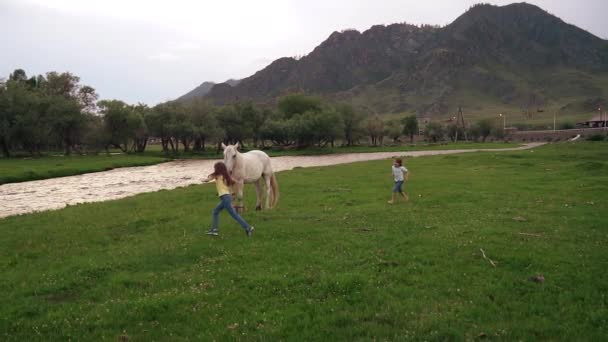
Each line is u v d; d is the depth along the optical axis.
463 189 19.64
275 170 40.50
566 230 10.66
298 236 10.52
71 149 84.00
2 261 9.12
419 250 9.05
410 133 143.12
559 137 123.00
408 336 5.32
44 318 6.08
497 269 7.82
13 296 6.99
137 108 83.19
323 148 96.56
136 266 8.47
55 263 8.82
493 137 144.50
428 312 6.02
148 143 148.00
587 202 14.88
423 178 25.02
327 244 9.69
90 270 8.18
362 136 122.56
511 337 5.30
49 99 66.88
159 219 13.39
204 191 21.23
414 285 7.07
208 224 12.10
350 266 8.12
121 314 6.17
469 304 6.28
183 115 78.94
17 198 24.27
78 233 11.77
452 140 145.75
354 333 5.48
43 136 65.00
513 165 32.81
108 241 10.80
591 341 5.12
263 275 7.58
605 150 47.53
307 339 5.32
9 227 13.05
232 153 12.16
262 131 95.00
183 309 6.29
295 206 15.77
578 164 27.78
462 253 8.80
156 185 30.75
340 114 103.50
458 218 12.62
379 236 10.43
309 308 6.29
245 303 6.52
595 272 7.49
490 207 14.55
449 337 5.32
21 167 42.81
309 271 7.79
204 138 83.69
